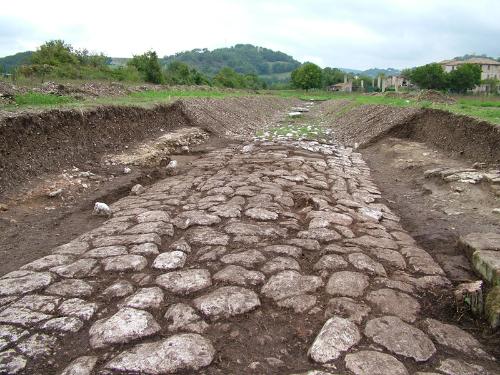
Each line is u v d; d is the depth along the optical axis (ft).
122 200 22.81
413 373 9.45
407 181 28.30
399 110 48.70
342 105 94.02
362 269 13.92
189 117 50.62
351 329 10.75
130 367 9.43
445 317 11.91
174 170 30.22
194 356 9.77
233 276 13.32
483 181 23.50
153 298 12.19
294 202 21.52
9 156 22.33
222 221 18.29
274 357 9.94
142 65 104.99
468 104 51.37
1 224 18.34
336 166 31.94
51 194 22.00
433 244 16.81
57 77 64.59
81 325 11.09
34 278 13.50
